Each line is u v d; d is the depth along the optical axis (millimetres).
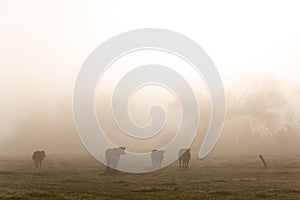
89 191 27328
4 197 23969
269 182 34375
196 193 26359
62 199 23344
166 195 25375
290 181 35438
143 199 23547
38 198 23703
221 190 27859
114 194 25828
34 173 44594
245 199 23531
